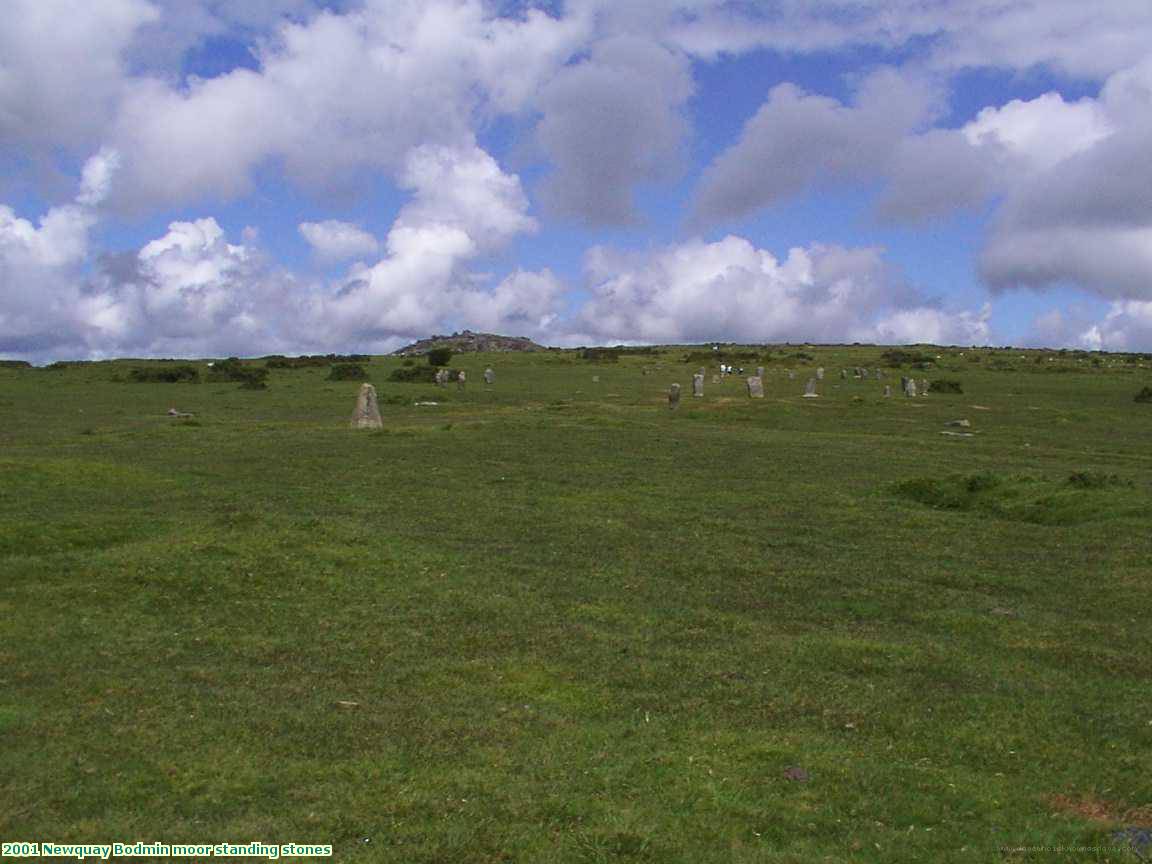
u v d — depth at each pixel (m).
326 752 9.47
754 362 108.19
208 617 14.27
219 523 19.64
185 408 53.78
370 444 35.06
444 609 14.93
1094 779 9.24
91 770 8.78
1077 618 15.17
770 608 15.55
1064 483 25.05
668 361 107.81
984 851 7.74
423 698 11.17
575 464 31.38
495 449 34.38
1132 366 108.94
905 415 53.47
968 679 12.20
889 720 10.74
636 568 17.97
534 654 12.89
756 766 9.34
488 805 8.35
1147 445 43.28
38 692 10.87
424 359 104.19
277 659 12.55
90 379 73.19
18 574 15.73
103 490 24.27
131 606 14.57
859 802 8.62
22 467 25.33
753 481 28.72
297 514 21.78
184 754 9.25
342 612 14.70
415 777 8.91
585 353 114.69
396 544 18.88
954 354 130.62
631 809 8.33
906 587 16.84
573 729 10.27
